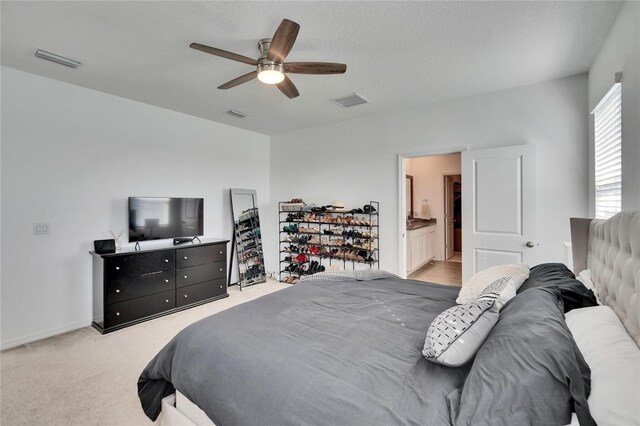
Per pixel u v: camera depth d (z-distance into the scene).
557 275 1.77
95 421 1.85
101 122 3.48
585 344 1.06
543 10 1.99
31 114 3.00
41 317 3.04
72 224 3.26
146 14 2.06
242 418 1.13
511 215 3.20
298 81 3.13
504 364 0.96
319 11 2.02
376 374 1.15
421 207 7.28
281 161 5.44
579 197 2.95
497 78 3.05
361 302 1.99
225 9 2.00
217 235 4.74
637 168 1.69
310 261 4.97
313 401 1.04
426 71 2.90
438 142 3.75
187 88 3.36
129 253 3.27
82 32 2.28
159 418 1.81
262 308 1.89
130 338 2.97
